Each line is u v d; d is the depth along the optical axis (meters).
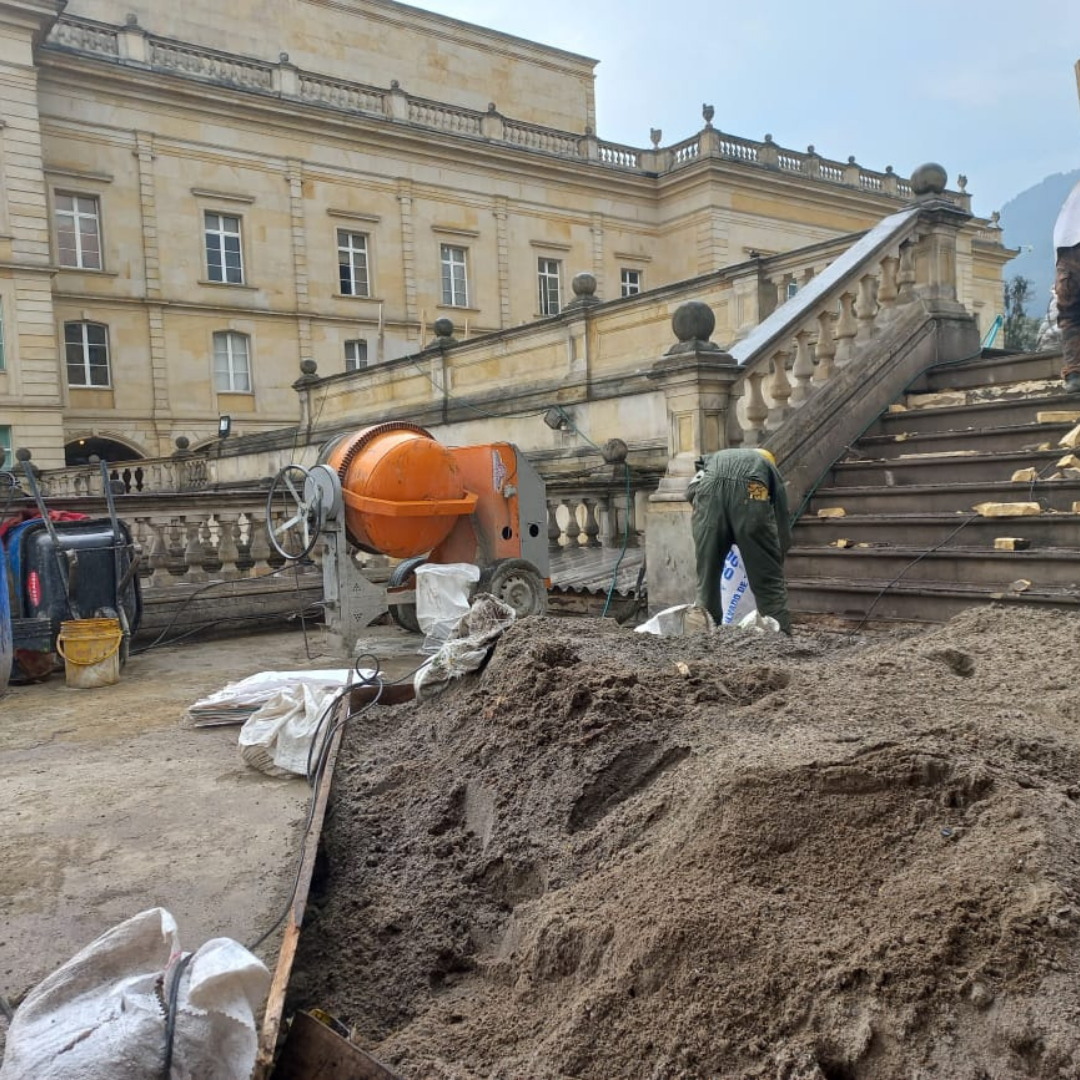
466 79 41.69
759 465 6.05
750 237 42.38
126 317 30.70
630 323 12.58
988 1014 1.70
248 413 33.06
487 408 14.94
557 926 2.32
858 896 2.05
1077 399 7.55
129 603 7.46
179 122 31.39
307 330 34.16
